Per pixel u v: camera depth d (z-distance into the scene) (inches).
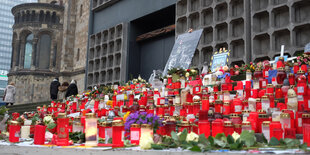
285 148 93.9
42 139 139.9
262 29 458.6
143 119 123.4
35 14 1194.6
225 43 491.8
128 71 684.7
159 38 676.7
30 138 167.8
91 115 126.0
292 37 414.6
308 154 79.7
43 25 1176.8
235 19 481.7
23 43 1194.6
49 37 1188.5
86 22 1077.1
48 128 160.4
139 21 708.0
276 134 108.0
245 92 201.9
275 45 438.3
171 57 391.9
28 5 1184.8
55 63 1173.1
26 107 617.3
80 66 1066.7
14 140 151.7
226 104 160.6
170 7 619.2
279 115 118.9
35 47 1173.7
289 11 423.2
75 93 533.6
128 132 128.1
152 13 655.1
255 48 453.4
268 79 233.8
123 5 733.3
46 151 124.1
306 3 418.6
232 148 92.5
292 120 121.9
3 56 3639.3
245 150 91.2
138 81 395.9
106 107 280.5
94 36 773.9
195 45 375.6
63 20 1192.2
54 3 1267.2
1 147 142.6
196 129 128.4
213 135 116.1
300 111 132.8
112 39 717.3
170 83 312.2
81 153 111.0
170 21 677.9
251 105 156.3
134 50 704.4
